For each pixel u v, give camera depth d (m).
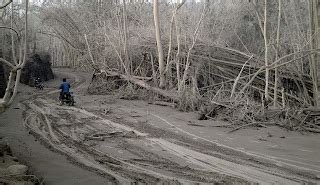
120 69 27.23
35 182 6.76
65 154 9.70
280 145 11.27
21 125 13.82
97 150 10.33
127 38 26.78
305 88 19.53
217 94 18.58
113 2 35.81
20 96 25.66
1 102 6.68
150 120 15.52
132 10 33.62
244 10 29.39
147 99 22.80
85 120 15.30
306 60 21.47
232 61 23.27
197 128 13.95
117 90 25.89
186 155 9.88
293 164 9.05
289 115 15.09
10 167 6.99
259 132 13.37
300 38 21.59
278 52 21.09
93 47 32.44
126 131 13.05
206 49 23.67
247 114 15.45
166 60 25.31
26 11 6.74
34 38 49.88
